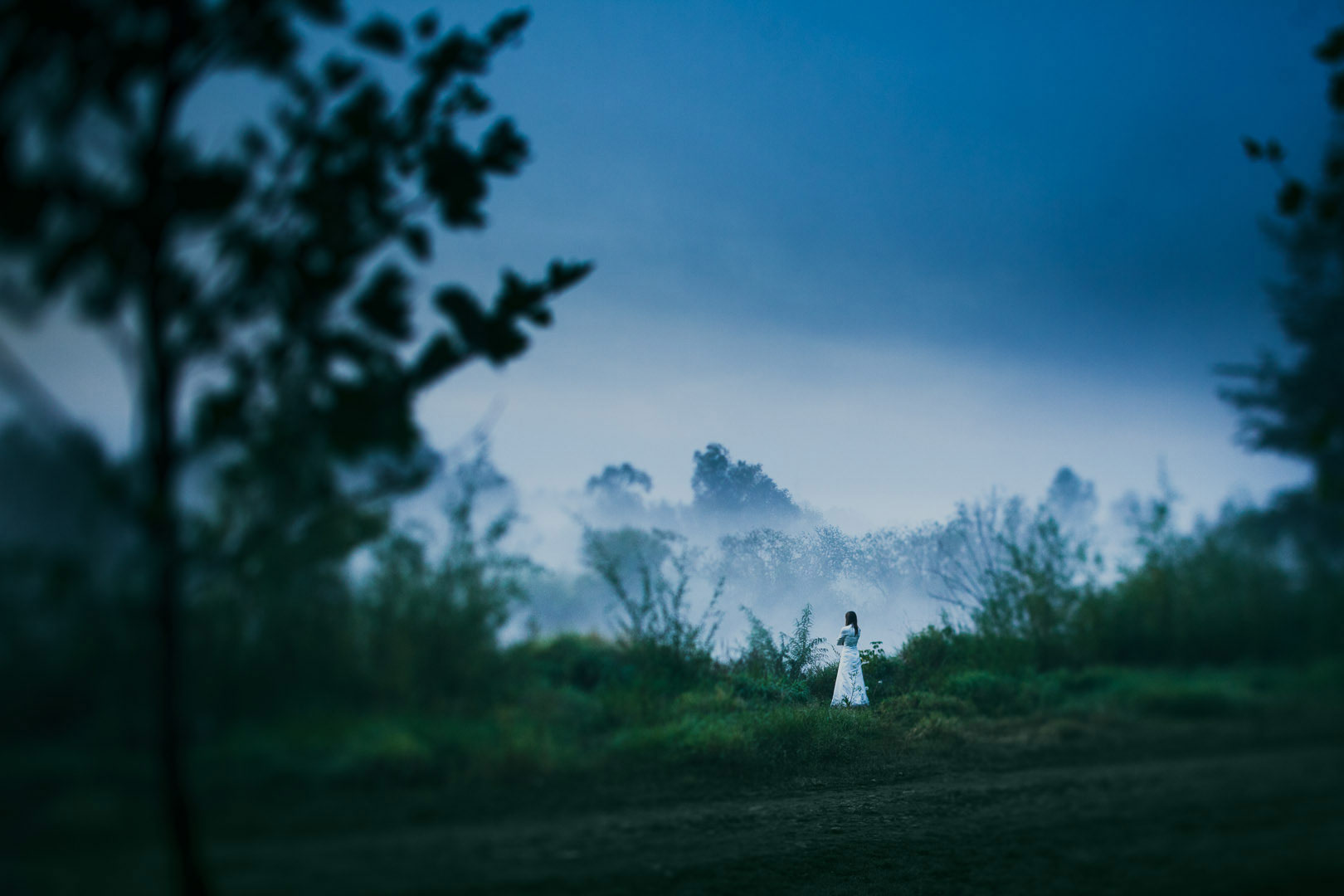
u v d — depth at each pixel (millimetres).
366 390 1932
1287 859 3906
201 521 2188
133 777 2545
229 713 2936
